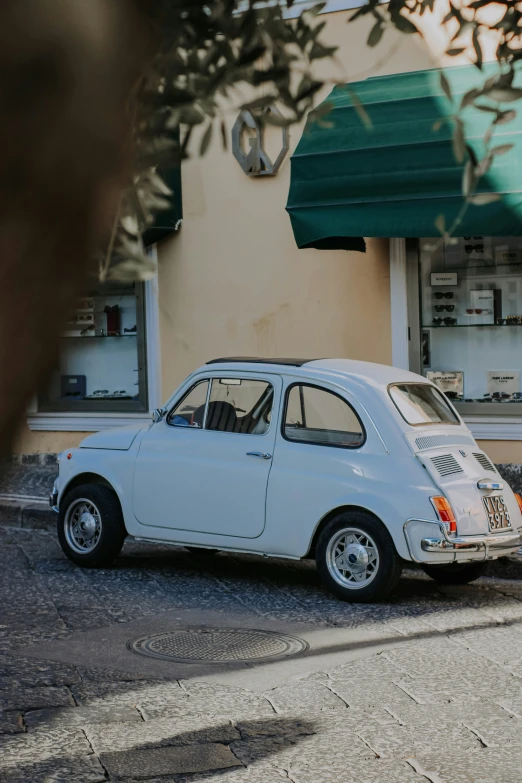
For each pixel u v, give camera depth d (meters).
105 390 14.23
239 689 5.53
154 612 7.41
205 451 8.47
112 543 8.98
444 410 8.49
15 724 4.92
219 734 4.80
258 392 8.37
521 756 4.55
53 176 0.71
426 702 5.31
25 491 12.74
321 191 11.41
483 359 12.00
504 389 11.89
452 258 12.12
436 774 4.32
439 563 7.61
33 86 0.70
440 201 10.76
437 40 11.23
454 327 12.12
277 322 13.14
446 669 5.93
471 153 2.50
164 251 13.77
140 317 13.92
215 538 8.38
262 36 2.04
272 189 13.09
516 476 11.76
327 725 4.94
